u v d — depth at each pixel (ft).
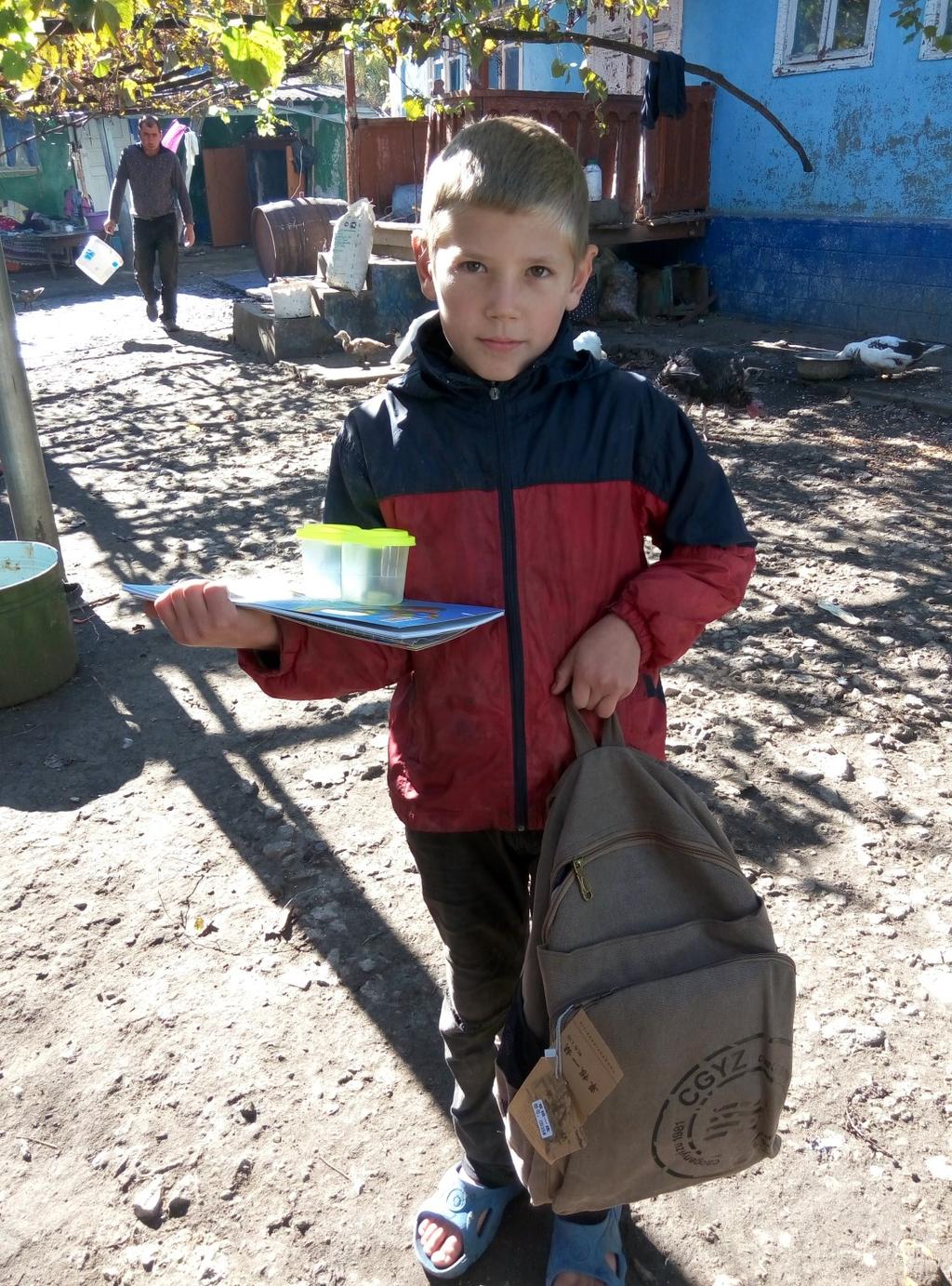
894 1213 6.33
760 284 35.65
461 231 4.47
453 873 5.31
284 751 11.57
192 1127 7.12
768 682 12.48
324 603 4.50
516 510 4.85
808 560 16.11
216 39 10.13
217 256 66.54
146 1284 6.17
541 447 4.85
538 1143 4.56
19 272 62.59
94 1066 7.61
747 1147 4.59
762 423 23.97
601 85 23.16
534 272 4.54
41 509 14.97
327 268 34.17
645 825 4.69
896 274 31.01
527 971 4.75
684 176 35.88
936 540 16.70
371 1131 7.07
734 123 35.17
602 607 4.97
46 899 9.33
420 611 4.50
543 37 21.06
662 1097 4.38
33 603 12.54
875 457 21.08
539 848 5.24
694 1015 4.31
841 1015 7.68
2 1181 6.79
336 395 28.50
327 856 9.78
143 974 8.45
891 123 30.19
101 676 13.42
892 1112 6.95
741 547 4.96
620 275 35.70
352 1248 6.34
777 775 10.61
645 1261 6.15
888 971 8.07
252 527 18.48
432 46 19.24
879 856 9.35
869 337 32.19
